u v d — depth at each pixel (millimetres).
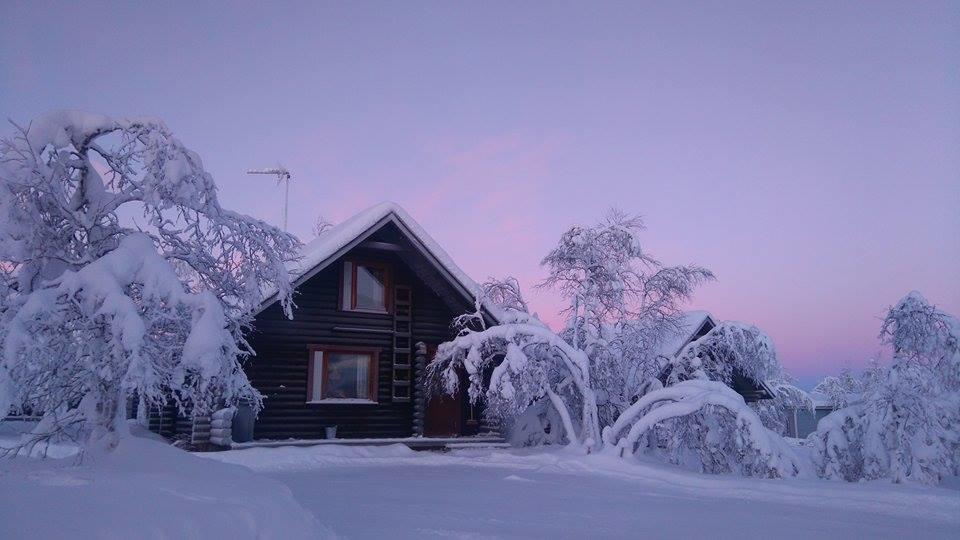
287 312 11328
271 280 10875
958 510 11875
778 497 13266
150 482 6234
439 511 10422
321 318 21234
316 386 20938
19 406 7754
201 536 5082
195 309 8359
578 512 10789
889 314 17938
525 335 20359
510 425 23781
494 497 12203
